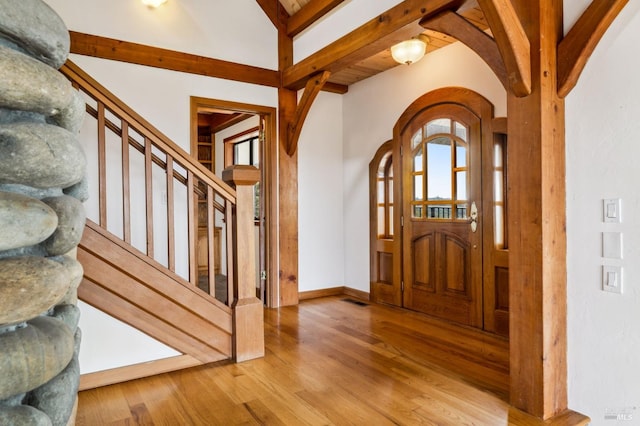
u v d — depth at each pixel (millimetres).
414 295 4059
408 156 4094
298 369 2633
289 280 4375
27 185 921
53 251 985
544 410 1995
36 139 885
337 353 2916
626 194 1871
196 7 3871
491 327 3342
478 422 1980
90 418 2041
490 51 2207
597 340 1980
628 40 1859
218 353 2754
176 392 2318
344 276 4969
